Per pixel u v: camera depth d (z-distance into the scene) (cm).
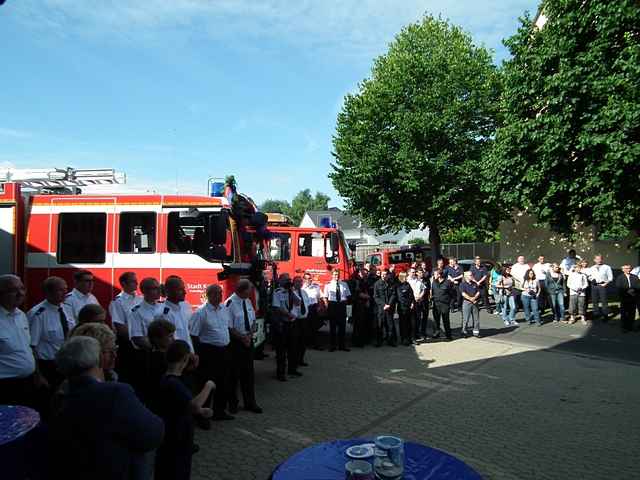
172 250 764
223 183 809
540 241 2206
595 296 1500
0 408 324
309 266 1289
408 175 2403
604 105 1355
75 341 262
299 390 779
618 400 721
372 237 6519
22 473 274
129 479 287
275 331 848
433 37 2666
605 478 468
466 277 1320
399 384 816
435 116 2406
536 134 1509
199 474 466
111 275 767
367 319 1215
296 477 271
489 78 2473
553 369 927
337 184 2670
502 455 518
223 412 627
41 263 777
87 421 243
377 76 2756
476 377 866
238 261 784
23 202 788
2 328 440
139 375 572
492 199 1875
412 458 295
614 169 1316
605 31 1348
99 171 927
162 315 566
